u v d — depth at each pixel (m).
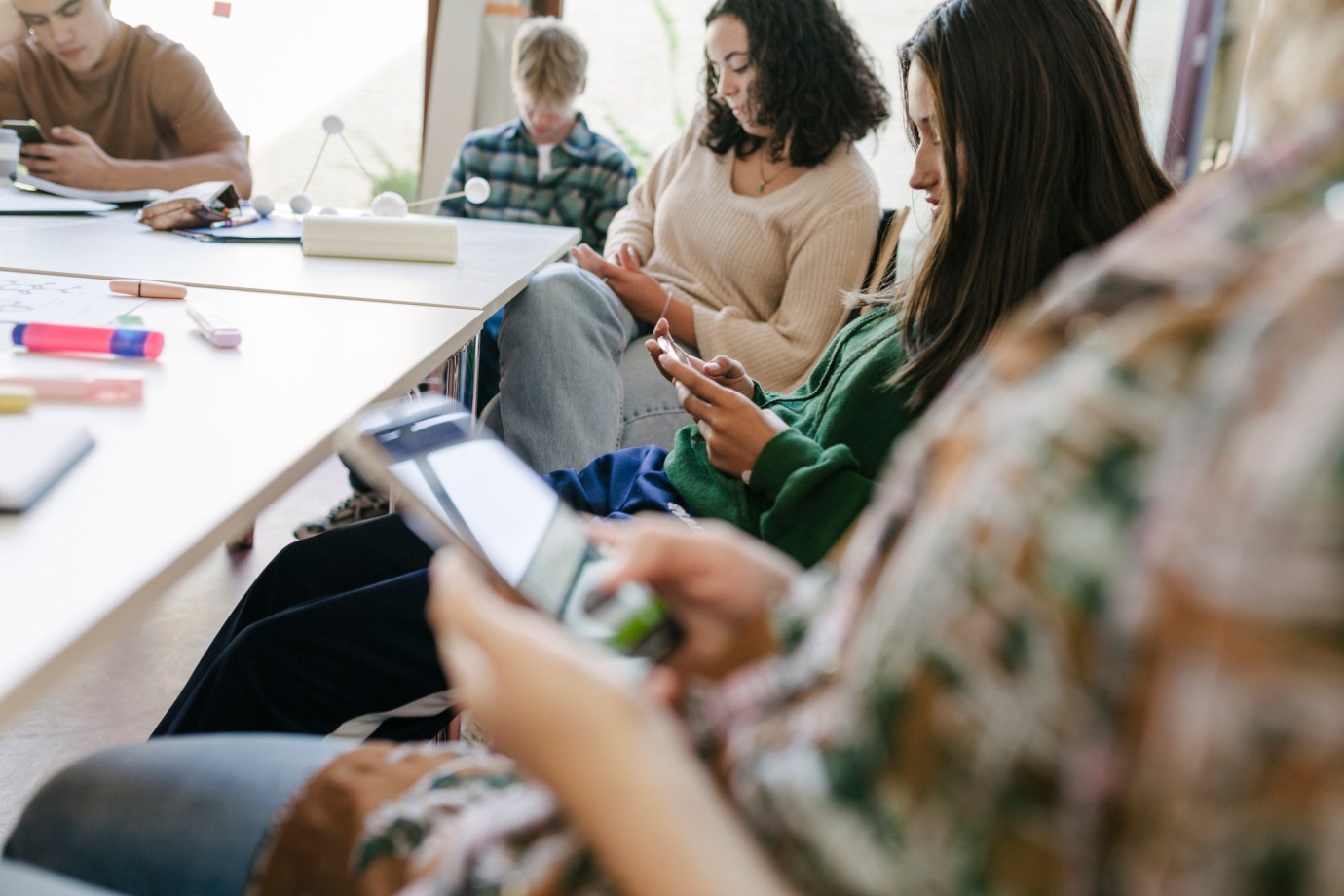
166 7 3.87
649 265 2.49
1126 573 0.30
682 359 1.29
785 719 0.41
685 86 3.97
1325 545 0.26
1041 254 1.03
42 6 2.62
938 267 1.09
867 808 0.34
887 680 0.34
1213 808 0.28
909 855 0.33
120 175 2.39
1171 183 1.07
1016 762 0.32
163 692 1.82
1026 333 0.36
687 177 2.46
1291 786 0.27
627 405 2.20
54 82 2.78
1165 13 3.73
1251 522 0.27
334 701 1.10
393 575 1.26
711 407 1.13
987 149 1.03
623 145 4.04
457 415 0.72
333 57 3.93
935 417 0.40
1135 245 0.35
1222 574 0.28
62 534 0.64
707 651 0.56
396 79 3.96
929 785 0.33
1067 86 1.01
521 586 0.57
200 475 0.75
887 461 1.11
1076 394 0.32
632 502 1.21
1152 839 0.30
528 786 0.52
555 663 0.39
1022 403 0.34
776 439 1.08
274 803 0.65
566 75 3.13
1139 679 0.30
